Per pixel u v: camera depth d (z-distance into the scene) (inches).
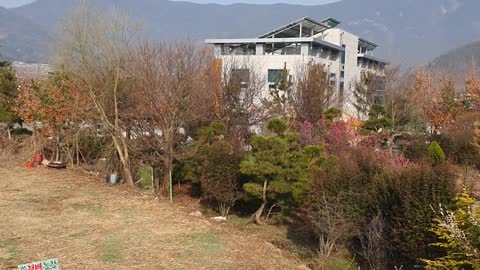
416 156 643.5
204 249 298.8
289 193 466.6
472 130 704.4
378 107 883.4
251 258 290.8
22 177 497.7
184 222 356.2
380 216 360.5
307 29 1722.4
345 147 609.3
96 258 273.0
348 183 401.4
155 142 546.0
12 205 379.2
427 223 321.4
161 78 530.6
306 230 442.3
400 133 802.8
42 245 289.4
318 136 658.2
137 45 581.6
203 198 550.9
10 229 316.8
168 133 528.7
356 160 457.4
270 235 434.3
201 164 543.5
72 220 345.4
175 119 534.9
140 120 547.2
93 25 570.9
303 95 831.1
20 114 607.5
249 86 845.2
